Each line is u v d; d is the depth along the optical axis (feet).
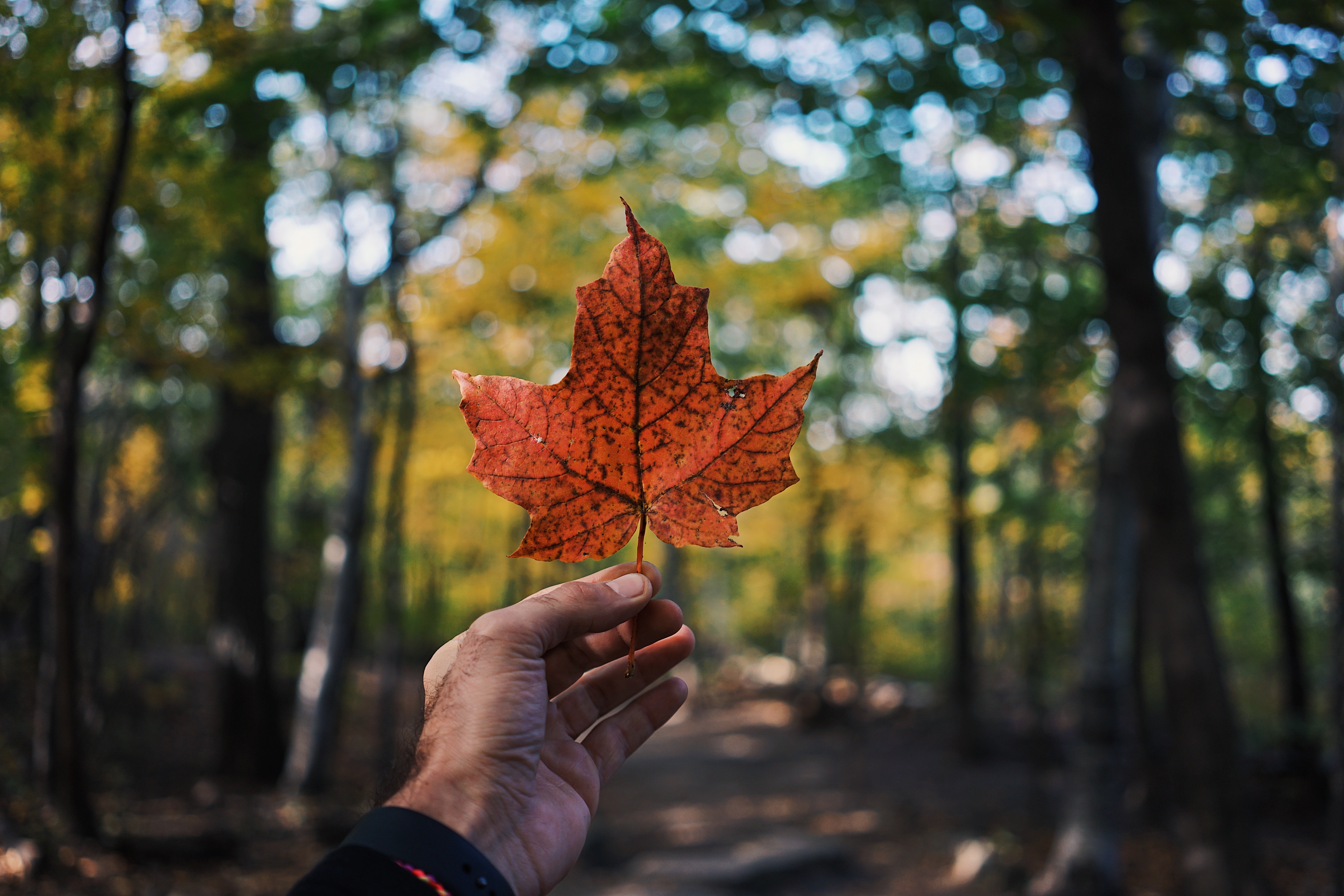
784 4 21.01
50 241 18.62
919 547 84.17
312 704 30.04
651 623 3.33
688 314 2.53
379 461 36.50
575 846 2.80
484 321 32.76
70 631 19.33
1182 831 19.52
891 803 39.47
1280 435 34.91
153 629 59.77
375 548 54.13
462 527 48.67
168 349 24.36
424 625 58.34
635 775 49.34
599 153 31.32
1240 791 18.99
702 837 33.99
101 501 28.73
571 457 2.52
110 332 22.30
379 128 29.50
